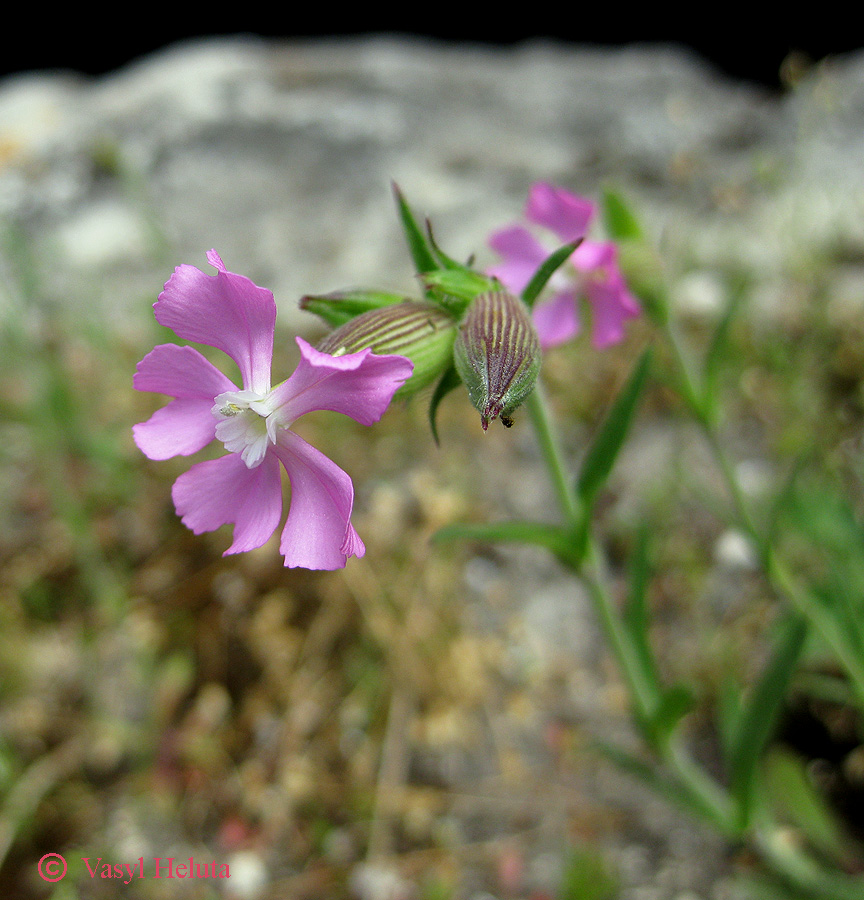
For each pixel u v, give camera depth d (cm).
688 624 11
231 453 6
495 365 6
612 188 8
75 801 10
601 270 8
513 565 12
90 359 13
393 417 13
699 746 10
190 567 11
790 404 12
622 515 12
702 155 16
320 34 23
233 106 17
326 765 10
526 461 13
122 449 12
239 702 10
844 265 14
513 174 16
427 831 10
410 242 7
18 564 12
